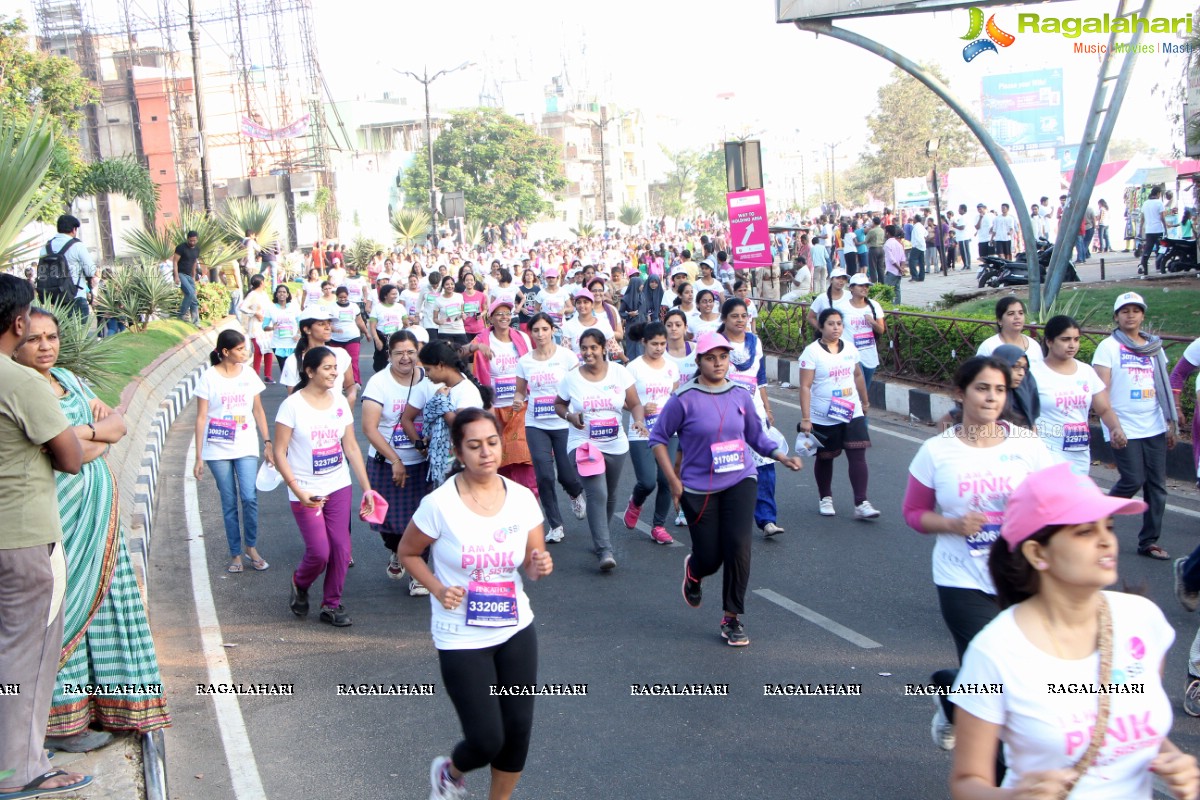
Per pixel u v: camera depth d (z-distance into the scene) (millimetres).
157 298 20500
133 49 62375
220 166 66688
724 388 6445
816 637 6551
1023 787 2486
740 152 16984
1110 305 18016
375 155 73062
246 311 18547
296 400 6922
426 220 50156
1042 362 7066
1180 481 9914
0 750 4344
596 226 100312
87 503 4848
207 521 10016
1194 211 24438
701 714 5523
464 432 4230
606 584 7824
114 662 5004
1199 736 5000
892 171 68750
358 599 7758
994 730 2664
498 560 4242
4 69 32781
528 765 5055
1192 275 20922
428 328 19188
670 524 9492
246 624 7234
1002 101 57688
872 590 7359
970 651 2723
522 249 50594
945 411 12891
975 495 4531
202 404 8328
